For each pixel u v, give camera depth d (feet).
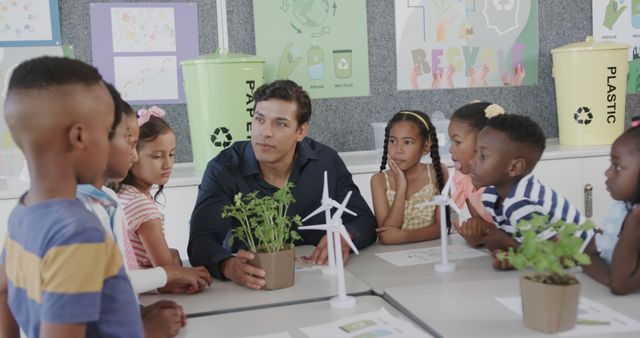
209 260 3.99
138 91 6.80
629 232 3.16
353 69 7.29
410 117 5.07
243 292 3.66
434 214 5.16
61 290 2.10
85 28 6.63
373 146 7.46
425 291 3.39
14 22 6.46
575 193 6.76
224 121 6.31
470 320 2.91
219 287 3.80
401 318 3.03
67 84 2.19
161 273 3.62
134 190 4.21
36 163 2.23
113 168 3.23
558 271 2.66
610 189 3.44
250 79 6.32
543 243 2.72
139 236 4.13
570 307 2.70
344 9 7.19
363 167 6.33
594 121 7.13
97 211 2.93
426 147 5.17
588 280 3.46
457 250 4.40
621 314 2.90
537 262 2.68
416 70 7.47
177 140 6.97
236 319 3.17
